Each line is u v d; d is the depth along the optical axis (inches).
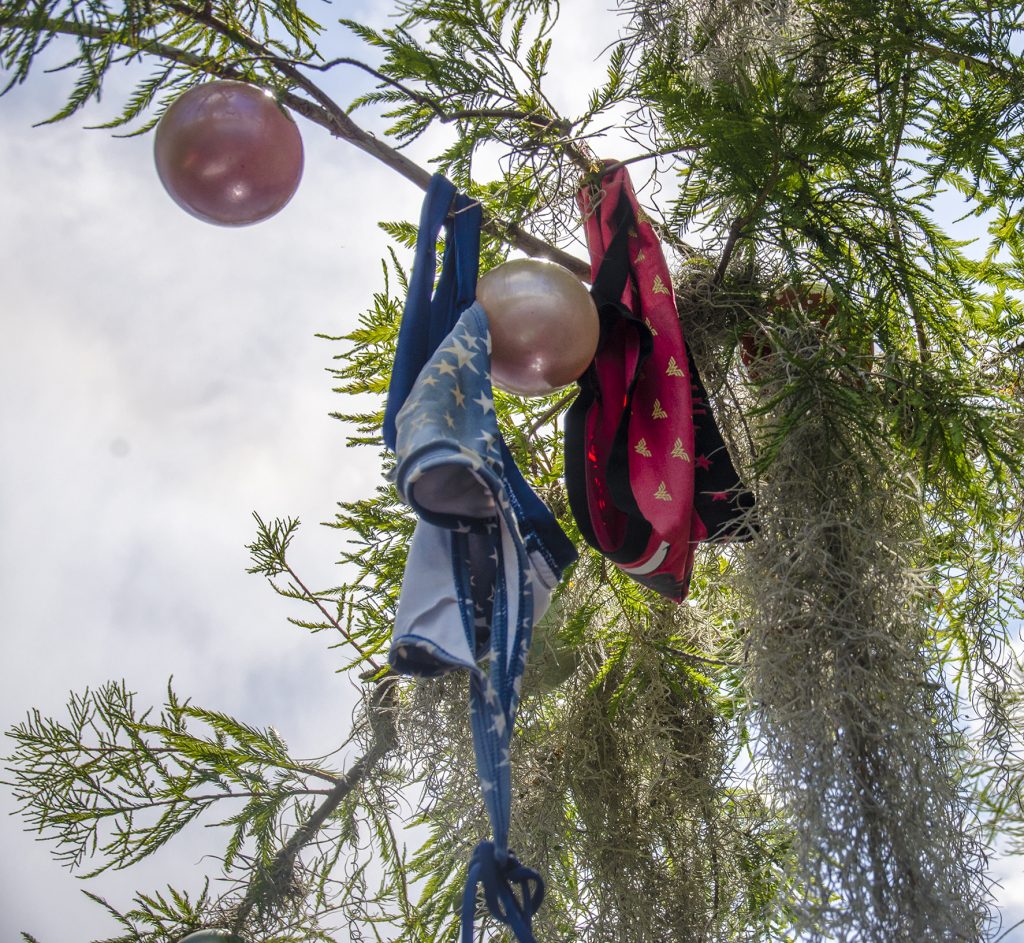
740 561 102.6
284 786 118.8
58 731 118.8
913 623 96.7
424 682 108.7
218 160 88.1
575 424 99.0
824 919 86.0
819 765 90.0
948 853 90.2
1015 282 123.5
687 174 109.4
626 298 105.6
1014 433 101.5
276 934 116.6
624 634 116.2
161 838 116.9
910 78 111.3
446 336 92.3
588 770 114.2
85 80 83.7
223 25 92.9
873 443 99.3
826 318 110.1
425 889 120.6
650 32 111.8
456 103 104.0
